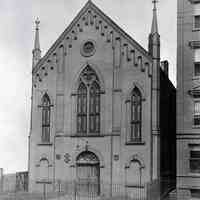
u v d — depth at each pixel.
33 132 44.41
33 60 45.38
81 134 42.31
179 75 38.78
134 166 39.97
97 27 43.06
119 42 42.00
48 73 44.59
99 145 41.44
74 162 42.25
